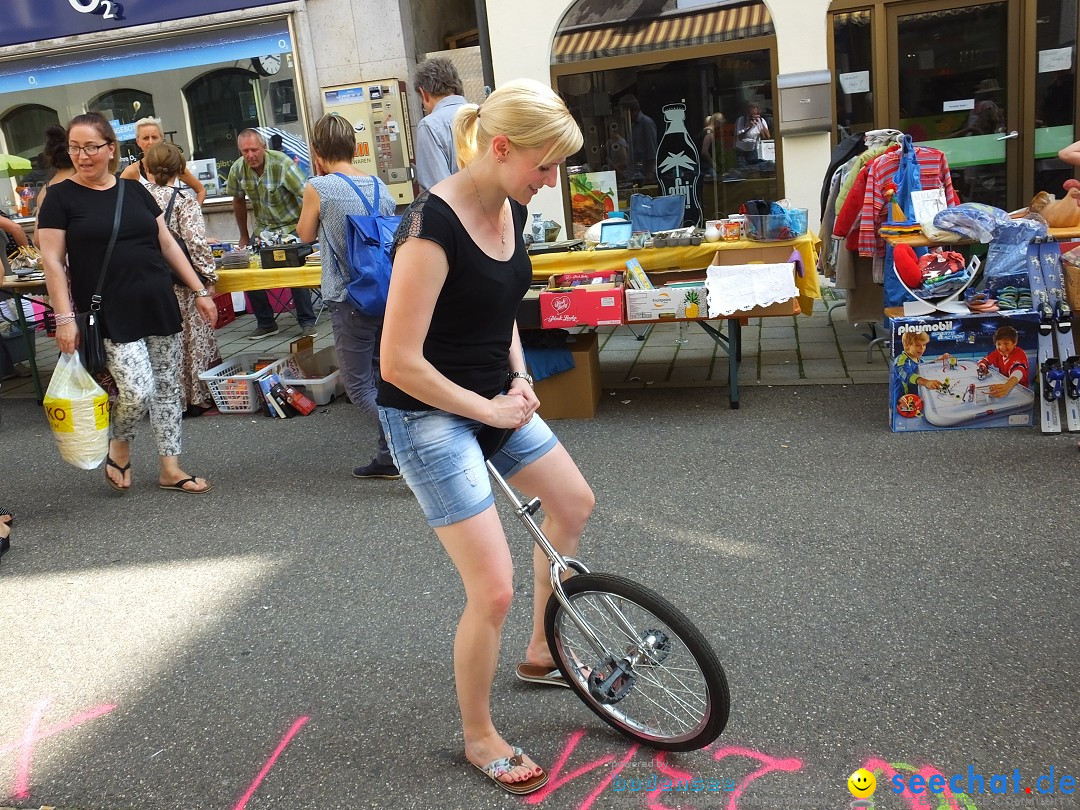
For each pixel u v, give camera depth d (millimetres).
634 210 6410
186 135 10406
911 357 4645
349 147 4504
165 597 3666
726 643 2992
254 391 5988
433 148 5207
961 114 8305
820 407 5230
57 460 5488
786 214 5367
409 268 2031
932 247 4945
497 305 2191
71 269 4324
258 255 6301
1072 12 7859
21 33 10195
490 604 2250
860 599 3193
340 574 3730
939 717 2551
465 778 2467
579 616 2396
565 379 5359
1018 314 4523
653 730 2514
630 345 6969
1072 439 4434
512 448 2475
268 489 4738
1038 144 8234
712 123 8797
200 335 6094
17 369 7887
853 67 8336
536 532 2410
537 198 9320
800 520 3844
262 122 10148
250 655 3180
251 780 2541
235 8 9688
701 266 5520
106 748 2732
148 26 9922
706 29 8523
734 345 5266
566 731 2615
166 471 4805
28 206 10992
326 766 2570
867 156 5793
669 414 5344
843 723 2557
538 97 1980
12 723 2900
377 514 4305
